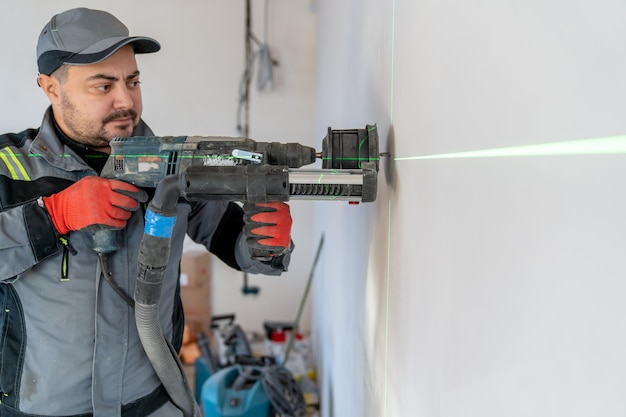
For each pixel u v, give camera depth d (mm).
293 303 3420
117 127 1107
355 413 1443
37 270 1076
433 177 710
